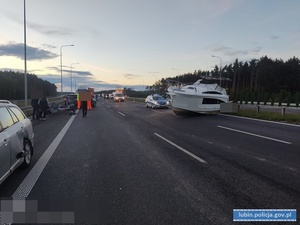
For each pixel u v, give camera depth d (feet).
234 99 217.97
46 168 22.08
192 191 16.75
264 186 17.57
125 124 52.95
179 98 68.85
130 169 21.67
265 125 49.11
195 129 45.21
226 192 16.56
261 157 25.36
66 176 19.89
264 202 15.07
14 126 20.08
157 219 13.14
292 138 35.42
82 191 16.83
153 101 109.09
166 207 14.46
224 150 28.60
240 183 18.17
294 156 25.64
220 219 13.12
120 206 14.62
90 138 36.76
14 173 20.66
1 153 15.94
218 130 43.62
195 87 73.56
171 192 16.58
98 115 75.05
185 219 13.12
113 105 139.23
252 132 41.04
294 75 303.07
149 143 32.91
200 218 13.21
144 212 13.89
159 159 24.90
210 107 69.72
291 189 17.04
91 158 25.45
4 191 16.87
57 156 26.30
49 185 17.93
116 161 24.29
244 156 25.82
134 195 16.14
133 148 29.99
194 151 28.22
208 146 30.83
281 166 22.24
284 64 311.06
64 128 47.47
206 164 23.02
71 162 24.00
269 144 31.60
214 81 84.74
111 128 47.03
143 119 62.90
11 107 21.70
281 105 146.20
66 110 95.91
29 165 22.85
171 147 30.40
